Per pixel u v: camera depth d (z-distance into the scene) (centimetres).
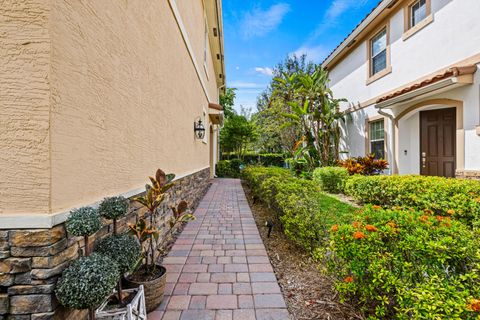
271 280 290
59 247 157
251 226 511
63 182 165
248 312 234
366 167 788
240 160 1827
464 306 139
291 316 228
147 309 232
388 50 818
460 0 573
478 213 381
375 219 253
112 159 236
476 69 522
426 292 156
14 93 150
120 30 254
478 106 521
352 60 1043
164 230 388
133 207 280
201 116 865
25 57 151
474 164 530
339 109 1148
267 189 521
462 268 185
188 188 601
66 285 146
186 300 252
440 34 628
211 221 550
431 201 458
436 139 697
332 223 354
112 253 191
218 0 906
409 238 199
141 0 311
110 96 233
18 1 151
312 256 330
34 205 150
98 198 211
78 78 183
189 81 624
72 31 177
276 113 1400
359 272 206
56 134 158
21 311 148
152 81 350
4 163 150
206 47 1024
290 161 1251
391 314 201
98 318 186
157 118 371
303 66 1850
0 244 148
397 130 767
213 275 302
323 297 255
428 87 577
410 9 741
